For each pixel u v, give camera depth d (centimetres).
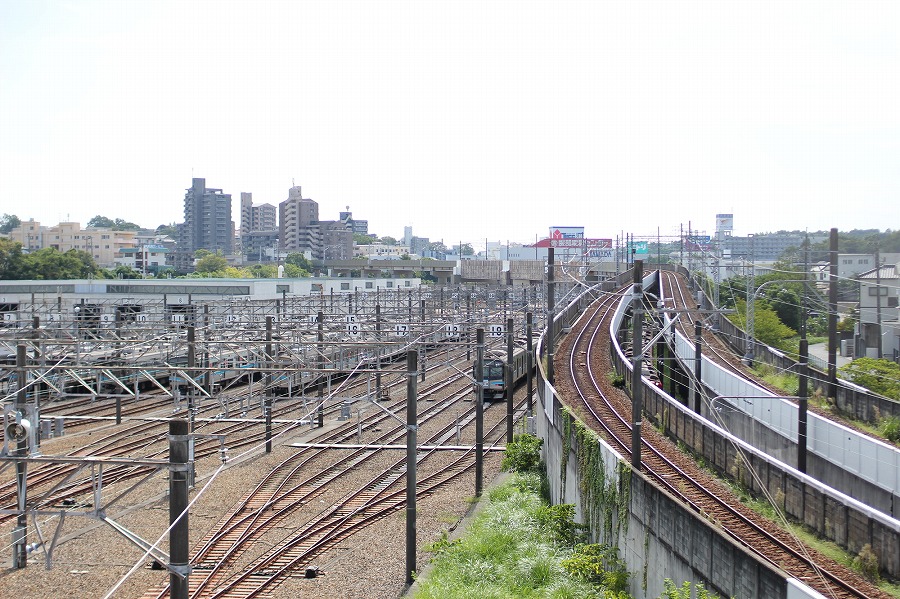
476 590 1712
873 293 4788
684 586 1384
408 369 1878
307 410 3919
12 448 2602
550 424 2609
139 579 1841
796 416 2591
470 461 3042
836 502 1798
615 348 4094
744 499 2152
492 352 4581
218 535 2119
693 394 3625
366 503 2475
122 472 2659
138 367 1902
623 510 1755
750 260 5641
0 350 3978
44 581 1814
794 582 1125
